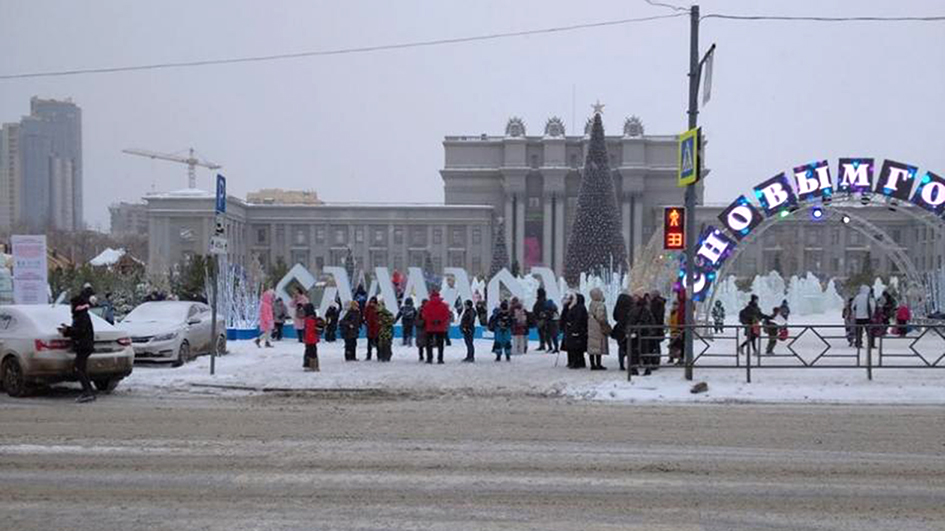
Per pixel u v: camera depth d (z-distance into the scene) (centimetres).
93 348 1469
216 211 1777
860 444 1049
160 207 11144
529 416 1270
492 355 2291
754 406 1379
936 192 2514
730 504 774
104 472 894
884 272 8769
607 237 4362
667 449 1016
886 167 2538
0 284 2822
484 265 12138
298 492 813
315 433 1122
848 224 3025
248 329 2914
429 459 959
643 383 1602
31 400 1464
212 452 996
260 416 1270
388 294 2950
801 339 2725
